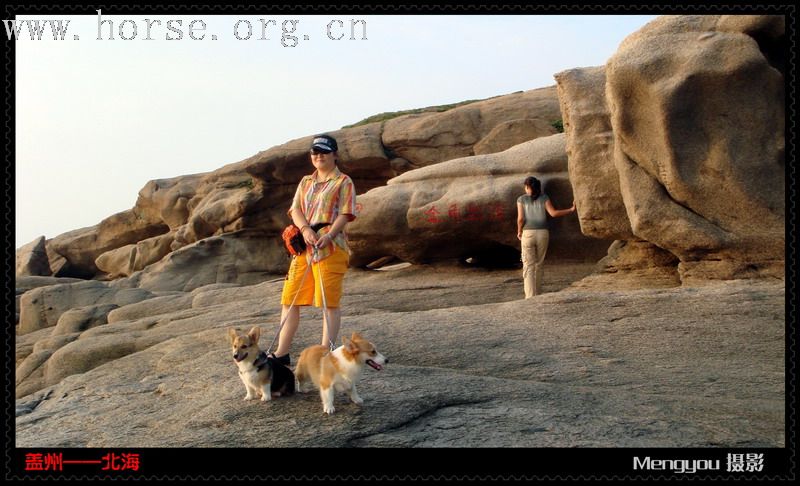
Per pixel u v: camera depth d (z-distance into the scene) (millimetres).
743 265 9820
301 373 5555
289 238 6371
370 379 5887
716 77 9648
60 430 5840
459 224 15125
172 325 12547
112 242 40969
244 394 5730
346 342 5105
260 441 4816
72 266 42500
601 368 6699
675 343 7250
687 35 10133
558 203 14461
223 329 9008
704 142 9938
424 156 26938
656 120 10078
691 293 8391
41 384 13258
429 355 7219
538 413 5137
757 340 7164
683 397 5695
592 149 12031
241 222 30859
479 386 5723
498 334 7785
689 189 10008
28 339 19844
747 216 9797
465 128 26578
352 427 4914
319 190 6414
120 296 23578
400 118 28672
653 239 10461
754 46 9594
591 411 5227
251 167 29719
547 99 26234
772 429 4867
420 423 5035
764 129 9703
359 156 27484
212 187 35500
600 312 8289
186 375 6855
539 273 11984
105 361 11719
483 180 15203
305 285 6391
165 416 5762
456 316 8719
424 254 16156
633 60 10148
